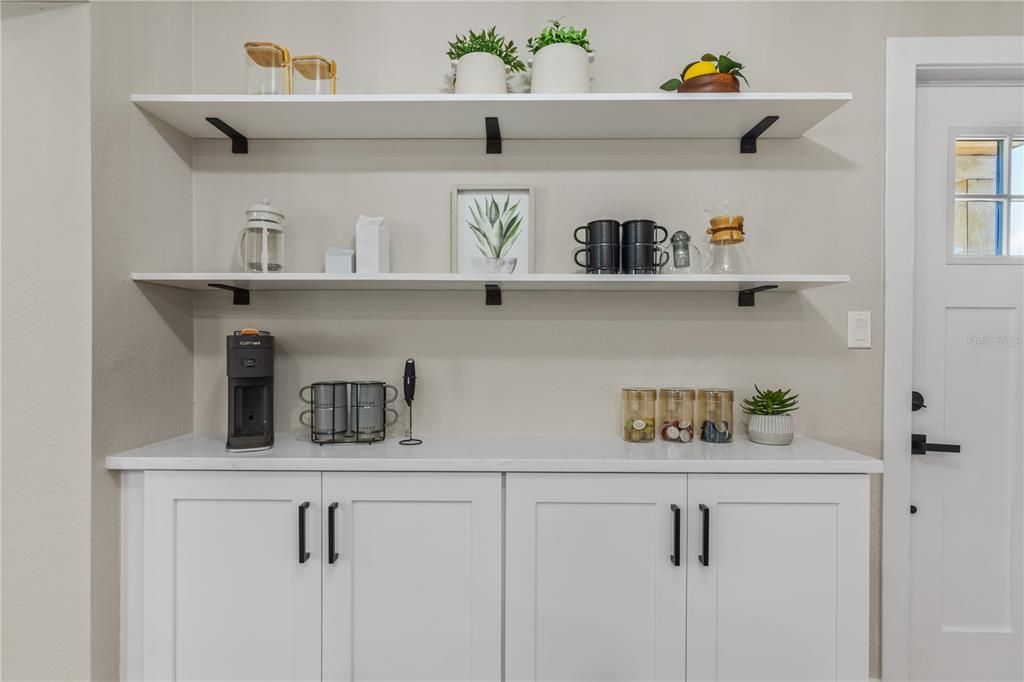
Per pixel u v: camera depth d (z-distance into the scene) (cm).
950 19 161
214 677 130
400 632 130
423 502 130
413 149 166
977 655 165
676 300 165
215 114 147
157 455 133
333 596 129
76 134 126
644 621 129
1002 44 158
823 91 163
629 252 148
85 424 126
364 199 167
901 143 161
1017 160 166
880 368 163
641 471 128
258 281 144
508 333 166
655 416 157
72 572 126
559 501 129
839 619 127
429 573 130
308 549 130
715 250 149
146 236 145
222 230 166
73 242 126
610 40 166
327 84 150
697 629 128
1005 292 166
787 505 128
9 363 127
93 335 126
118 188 134
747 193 164
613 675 129
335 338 167
